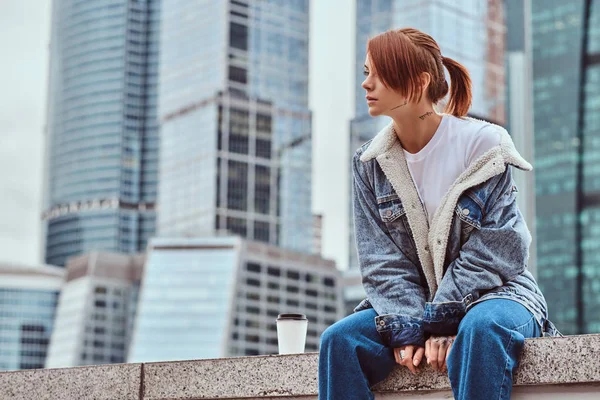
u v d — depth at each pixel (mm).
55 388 4074
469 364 3090
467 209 3426
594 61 136625
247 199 160750
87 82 190875
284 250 151625
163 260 152625
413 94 3471
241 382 3676
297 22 174750
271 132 166875
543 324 3461
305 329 4125
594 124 134125
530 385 3137
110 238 182375
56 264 185875
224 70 164625
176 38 175000
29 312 184375
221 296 147375
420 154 3568
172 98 172250
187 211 162500
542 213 133750
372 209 3637
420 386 3342
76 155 188750
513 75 140500
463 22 143875
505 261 3383
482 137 3504
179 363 3834
